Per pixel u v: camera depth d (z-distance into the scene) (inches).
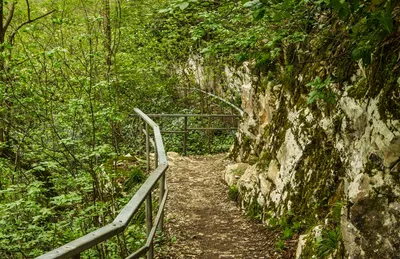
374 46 114.5
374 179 128.5
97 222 222.1
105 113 242.2
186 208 272.2
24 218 224.8
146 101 538.0
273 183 245.0
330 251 157.4
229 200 289.0
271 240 210.2
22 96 259.9
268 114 296.5
